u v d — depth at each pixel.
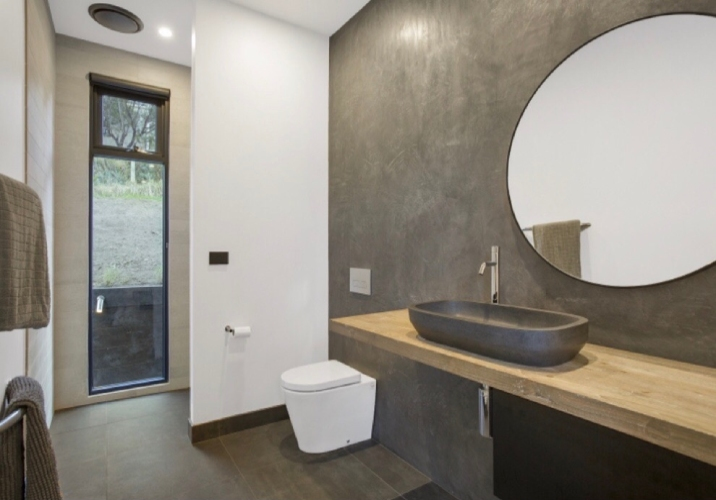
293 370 2.41
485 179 1.75
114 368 3.20
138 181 3.28
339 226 2.80
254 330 2.62
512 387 0.99
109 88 3.11
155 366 3.36
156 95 3.27
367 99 2.51
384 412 2.34
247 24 2.58
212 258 2.46
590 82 1.35
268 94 2.66
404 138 2.21
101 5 2.55
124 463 2.16
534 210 1.53
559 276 1.46
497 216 1.70
